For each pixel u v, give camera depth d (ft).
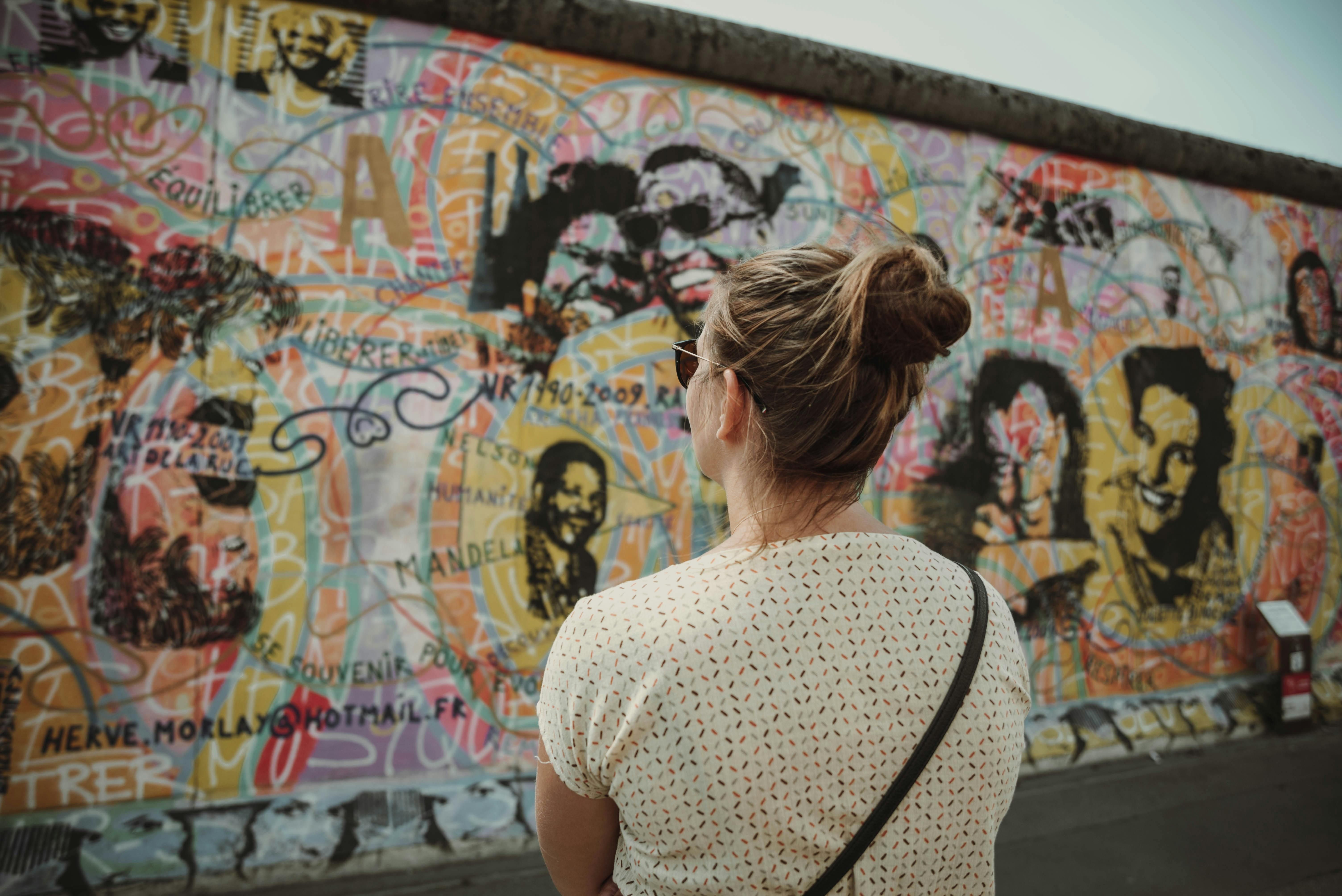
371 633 9.94
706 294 11.92
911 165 13.48
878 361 2.35
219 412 9.46
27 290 8.86
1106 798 12.26
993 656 2.41
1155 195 15.64
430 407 10.37
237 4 9.76
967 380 13.75
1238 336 16.35
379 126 10.30
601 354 11.28
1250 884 9.88
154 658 9.05
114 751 8.86
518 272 10.87
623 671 2.24
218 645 9.30
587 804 2.47
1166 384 15.52
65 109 9.09
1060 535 14.32
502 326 10.77
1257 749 14.46
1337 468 17.29
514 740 10.46
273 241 9.80
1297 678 15.46
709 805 2.15
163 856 8.60
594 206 11.32
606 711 2.25
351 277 10.10
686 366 2.92
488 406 10.65
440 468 10.37
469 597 10.41
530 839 9.87
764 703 2.18
